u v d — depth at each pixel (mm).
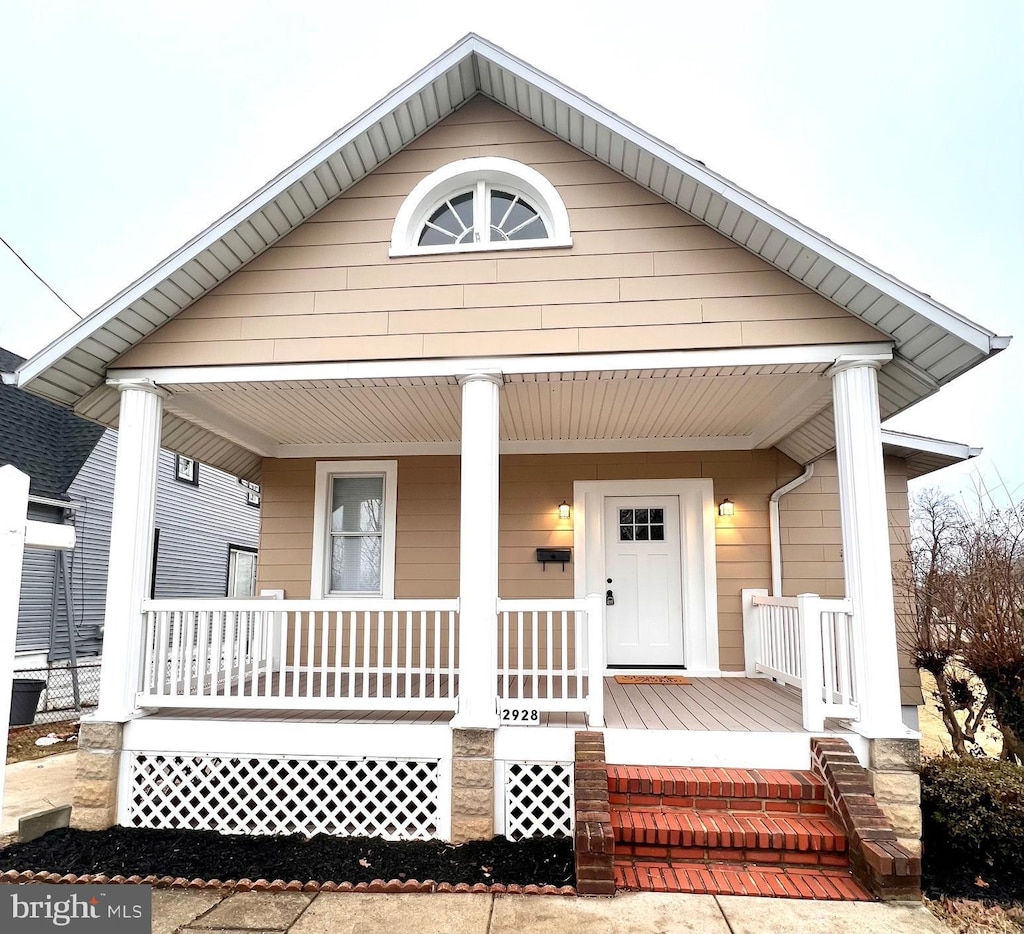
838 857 4148
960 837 4336
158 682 5141
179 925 3633
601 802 4211
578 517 7773
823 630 4996
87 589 11680
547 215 5391
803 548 7574
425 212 5523
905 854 3832
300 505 8109
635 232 5172
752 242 4953
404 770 5141
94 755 4949
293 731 4984
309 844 4656
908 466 8328
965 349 4555
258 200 4984
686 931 3521
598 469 7852
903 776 4402
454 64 5109
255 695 5039
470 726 4715
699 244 5105
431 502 7965
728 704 5746
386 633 7805
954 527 9234
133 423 5273
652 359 5020
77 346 5016
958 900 4016
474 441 5059
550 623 4902
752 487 7707
